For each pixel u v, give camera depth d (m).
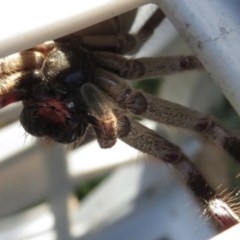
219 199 0.14
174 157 0.14
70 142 0.14
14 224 0.20
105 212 0.21
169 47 0.17
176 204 0.20
